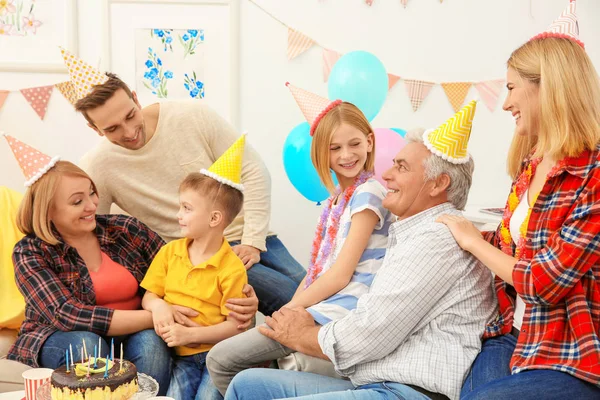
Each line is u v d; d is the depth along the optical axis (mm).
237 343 1904
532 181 1719
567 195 1500
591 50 3406
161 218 2564
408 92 3373
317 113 2137
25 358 2012
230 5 3219
